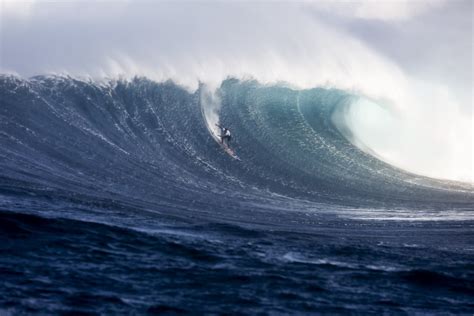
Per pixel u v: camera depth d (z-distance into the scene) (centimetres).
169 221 7038
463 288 5841
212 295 5322
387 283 5838
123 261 5800
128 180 8256
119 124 9669
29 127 9012
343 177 9356
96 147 8956
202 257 6047
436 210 8388
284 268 5969
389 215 8069
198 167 9000
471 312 5391
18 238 6025
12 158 8244
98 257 5831
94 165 8488
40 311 4841
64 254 5822
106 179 8169
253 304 5222
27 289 5141
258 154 9669
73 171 8231
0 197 7025
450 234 7469
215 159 9281
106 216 6912
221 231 6862
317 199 8512
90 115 9669
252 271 5831
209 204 7875
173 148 9375
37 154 8481
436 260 6512
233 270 5809
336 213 8025
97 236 6256
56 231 6247
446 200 8850
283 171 9281
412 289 5759
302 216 7800
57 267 5562
